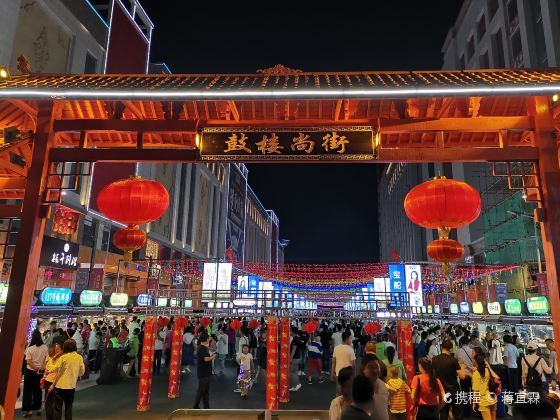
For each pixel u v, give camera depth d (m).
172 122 8.11
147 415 11.38
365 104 8.32
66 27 30.44
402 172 81.62
